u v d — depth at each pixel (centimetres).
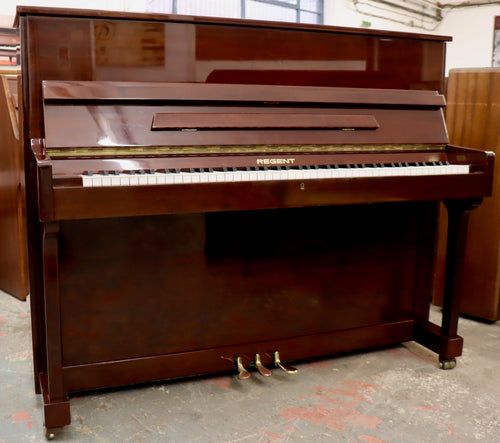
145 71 179
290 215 208
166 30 180
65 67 170
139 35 177
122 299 190
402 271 235
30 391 198
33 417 180
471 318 282
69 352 188
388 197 183
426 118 214
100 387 192
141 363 196
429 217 234
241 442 165
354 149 197
